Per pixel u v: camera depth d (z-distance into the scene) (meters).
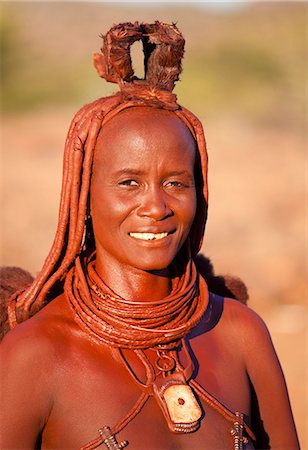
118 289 4.10
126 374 3.99
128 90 4.01
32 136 40.16
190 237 4.32
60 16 73.31
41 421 3.91
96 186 3.98
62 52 64.50
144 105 3.97
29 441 3.89
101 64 4.18
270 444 4.45
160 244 3.93
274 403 4.42
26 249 21.17
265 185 28.94
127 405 3.92
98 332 3.99
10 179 29.42
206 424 4.00
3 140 38.97
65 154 4.05
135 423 3.90
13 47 59.84
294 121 43.66
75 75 57.16
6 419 3.85
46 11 73.88
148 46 4.15
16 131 41.88
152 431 3.90
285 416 4.45
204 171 4.17
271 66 55.53
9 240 21.39
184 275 4.21
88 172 3.98
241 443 4.04
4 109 50.47
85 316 4.00
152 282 4.12
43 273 4.14
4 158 34.12
